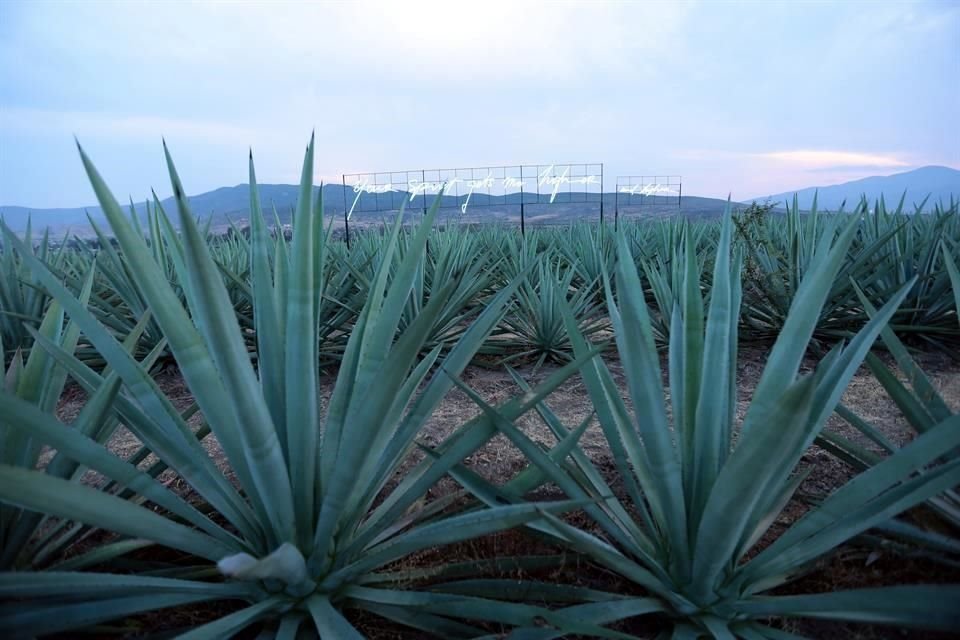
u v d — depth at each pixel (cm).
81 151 113
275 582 144
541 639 132
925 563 174
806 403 99
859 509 141
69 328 194
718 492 120
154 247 446
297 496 150
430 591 158
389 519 161
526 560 166
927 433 126
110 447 309
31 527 154
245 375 124
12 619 115
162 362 448
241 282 413
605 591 169
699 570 137
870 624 156
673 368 178
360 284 486
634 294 169
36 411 124
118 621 159
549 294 461
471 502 191
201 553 143
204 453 170
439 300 116
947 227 564
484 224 1160
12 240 140
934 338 454
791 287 477
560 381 150
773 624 156
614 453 176
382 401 127
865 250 443
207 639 123
